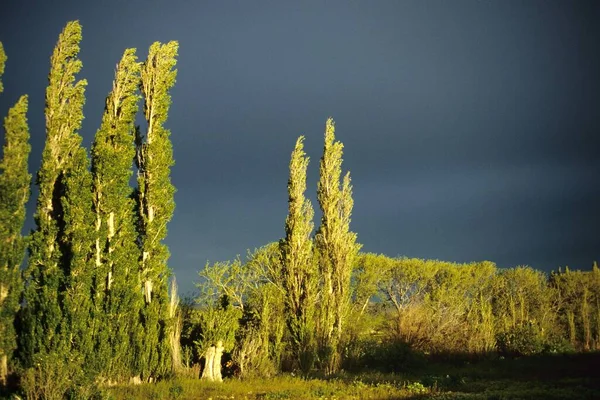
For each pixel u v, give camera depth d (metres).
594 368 32.84
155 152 29.98
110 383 26.20
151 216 29.62
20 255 23.08
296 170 37.78
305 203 37.59
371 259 52.59
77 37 27.19
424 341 41.81
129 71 28.56
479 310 43.88
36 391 20.98
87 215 25.64
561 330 47.66
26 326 24.06
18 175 23.06
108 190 26.69
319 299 37.00
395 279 52.78
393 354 36.56
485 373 31.98
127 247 27.36
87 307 24.94
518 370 33.03
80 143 26.92
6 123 23.14
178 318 29.91
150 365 27.58
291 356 34.75
